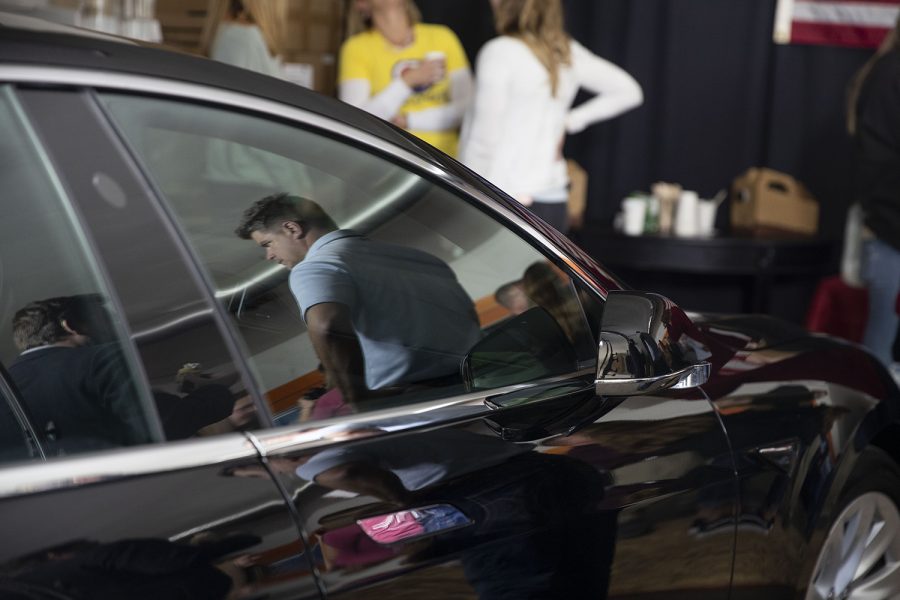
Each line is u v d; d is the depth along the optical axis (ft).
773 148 55.77
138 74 13.20
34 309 12.78
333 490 12.94
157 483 11.87
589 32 56.08
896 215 42.70
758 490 18.78
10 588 10.36
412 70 44.04
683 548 17.26
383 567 12.98
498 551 14.23
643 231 51.24
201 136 13.65
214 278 13.43
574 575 15.34
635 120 56.54
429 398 14.83
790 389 20.31
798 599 20.66
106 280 12.53
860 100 43.98
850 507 22.03
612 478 15.88
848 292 50.47
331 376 14.03
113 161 12.76
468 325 15.79
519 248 16.96
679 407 17.74
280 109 14.61
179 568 11.42
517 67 38.88
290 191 14.53
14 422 12.78
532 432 15.34
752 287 57.00
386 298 15.08
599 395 16.16
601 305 17.56
